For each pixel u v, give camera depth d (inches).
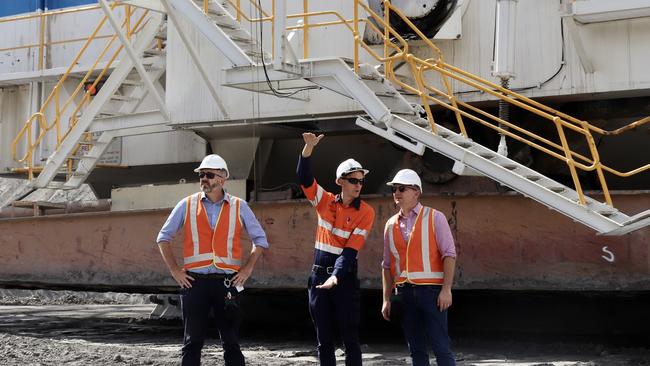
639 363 357.4
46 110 642.8
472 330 501.4
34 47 654.5
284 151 540.4
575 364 352.2
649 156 458.6
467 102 449.1
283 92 469.7
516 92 435.8
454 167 401.7
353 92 409.7
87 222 517.0
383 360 383.6
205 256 274.7
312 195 290.4
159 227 488.1
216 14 463.8
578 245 397.4
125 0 506.9
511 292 419.2
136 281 493.7
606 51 418.3
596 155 375.6
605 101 446.6
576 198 380.5
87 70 618.5
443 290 267.3
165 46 577.6
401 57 410.3
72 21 645.3
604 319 467.5
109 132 563.5
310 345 460.1
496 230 413.1
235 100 495.8
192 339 273.0
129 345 472.7
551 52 429.4
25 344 425.7
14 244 543.8
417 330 273.0
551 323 481.7
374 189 522.9
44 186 561.6
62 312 794.8
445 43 455.5
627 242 388.5
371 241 434.0
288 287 449.1
